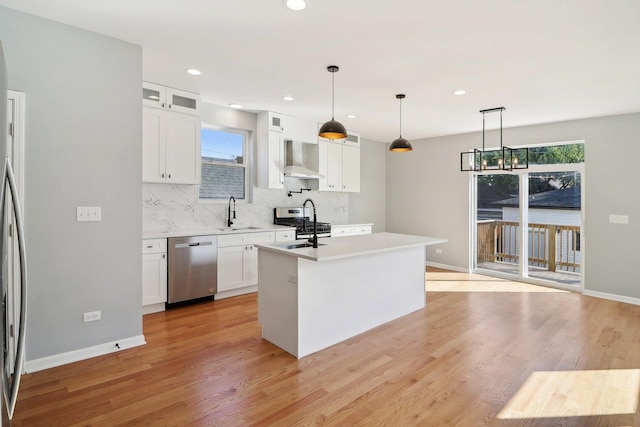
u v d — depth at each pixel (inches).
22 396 88.7
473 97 163.6
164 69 135.5
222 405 86.3
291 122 210.1
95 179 109.9
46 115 101.2
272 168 201.2
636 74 133.0
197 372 102.3
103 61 110.3
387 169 296.0
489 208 244.8
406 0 86.9
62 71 103.4
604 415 83.8
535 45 110.1
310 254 109.0
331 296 123.2
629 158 181.8
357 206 276.1
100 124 110.4
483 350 119.4
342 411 84.6
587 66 126.0
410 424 80.0
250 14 95.0
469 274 241.3
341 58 122.5
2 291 51.6
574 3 86.4
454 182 254.1
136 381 96.7
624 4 86.4
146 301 150.2
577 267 214.5
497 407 86.7
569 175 211.5
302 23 99.3
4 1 91.0
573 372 104.2
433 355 115.5
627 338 130.2
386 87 152.3
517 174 227.9
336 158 238.1
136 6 92.5
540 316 155.3
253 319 147.7
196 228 185.6
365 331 136.6
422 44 110.9
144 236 150.3
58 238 103.9
